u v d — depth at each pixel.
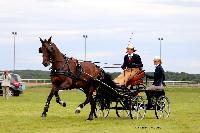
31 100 41.59
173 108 32.44
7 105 32.78
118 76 24.20
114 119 23.36
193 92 65.56
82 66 23.00
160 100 24.28
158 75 24.23
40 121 21.58
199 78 128.62
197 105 36.09
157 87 23.98
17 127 19.23
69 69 22.64
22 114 25.22
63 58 22.70
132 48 24.22
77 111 23.00
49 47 22.33
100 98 23.81
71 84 22.69
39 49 22.59
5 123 20.64
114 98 23.66
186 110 30.56
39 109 29.31
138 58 24.16
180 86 87.81
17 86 49.16
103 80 23.47
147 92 23.98
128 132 18.08
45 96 49.53
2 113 25.78
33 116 24.05
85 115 25.77
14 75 49.62
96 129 18.84
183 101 43.72
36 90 64.94
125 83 23.80
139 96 23.59
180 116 25.73
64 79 22.53
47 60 22.33
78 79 22.81
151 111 29.28
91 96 23.22
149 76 24.42
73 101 41.59
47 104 22.84
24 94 53.84
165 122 22.11
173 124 21.20
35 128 19.00
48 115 25.11
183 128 19.66
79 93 60.88
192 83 93.31
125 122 21.84
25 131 18.02
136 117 24.59
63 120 22.25
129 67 24.19
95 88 23.39
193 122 22.19
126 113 27.09
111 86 23.45
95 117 24.03
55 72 22.48
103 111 27.06
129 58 24.19
